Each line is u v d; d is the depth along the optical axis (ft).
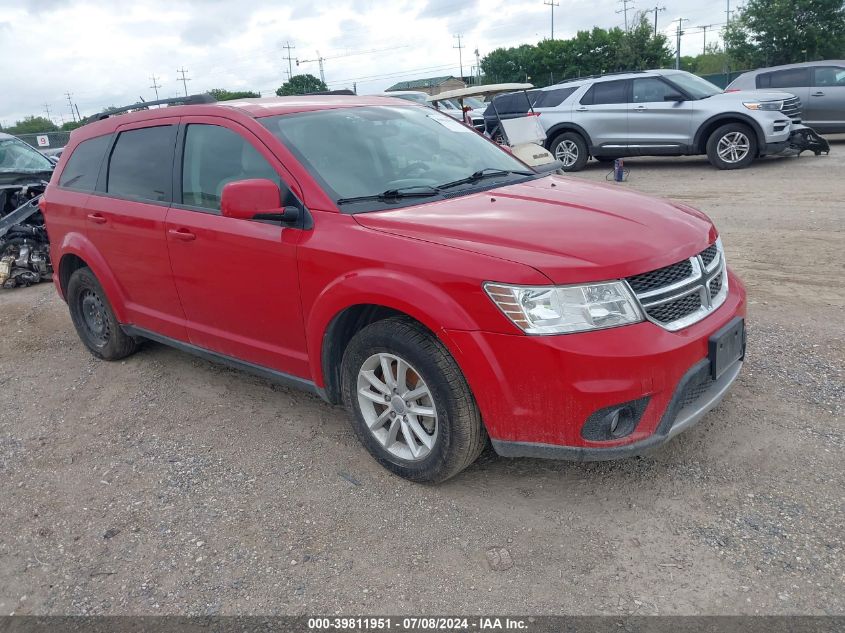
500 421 9.72
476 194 12.14
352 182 12.00
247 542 10.27
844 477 10.40
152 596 9.36
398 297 10.07
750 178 37.73
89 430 14.37
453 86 232.32
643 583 8.77
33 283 27.55
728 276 11.64
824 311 16.97
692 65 202.39
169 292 14.61
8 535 11.00
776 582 8.55
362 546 9.96
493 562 9.37
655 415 9.46
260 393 15.30
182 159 13.97
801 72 48.21
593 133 45.44
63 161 17.70
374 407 11.57
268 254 11.97
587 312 9.16
